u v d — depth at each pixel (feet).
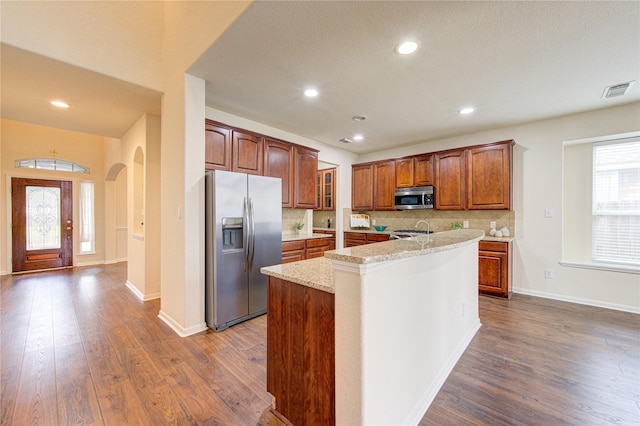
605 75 8.32
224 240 9.39
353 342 3.95
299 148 14.10
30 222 17.97
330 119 12.27
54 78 8.54
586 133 11.30
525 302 11.55
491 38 6.59
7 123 17.19
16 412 5.26
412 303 5.21
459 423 5.06
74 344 7.97
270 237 10.62
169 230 9.40
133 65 8.91
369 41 6.75
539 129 12.35
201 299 8.98
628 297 10.54
